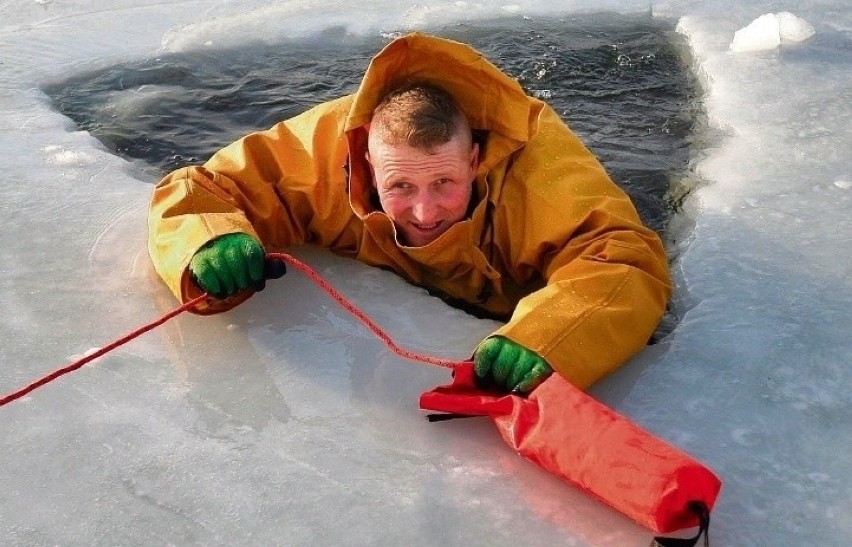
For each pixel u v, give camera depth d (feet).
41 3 16.01
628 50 14.10
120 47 14.21
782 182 9.79
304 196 8.20
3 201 9.39
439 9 15.56
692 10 15.17
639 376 6.90
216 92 12.85
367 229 8.03
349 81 13.25
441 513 5.69
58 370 6.46
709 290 7.97
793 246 8.57
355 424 6.42
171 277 7.32
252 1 16.10
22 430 6.34
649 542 5.43
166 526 5.61
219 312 7.50
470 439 6.27
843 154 10.34
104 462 6.08
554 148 7.93
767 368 6.93
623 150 11.21
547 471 5.95
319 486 5.89
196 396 6.69
